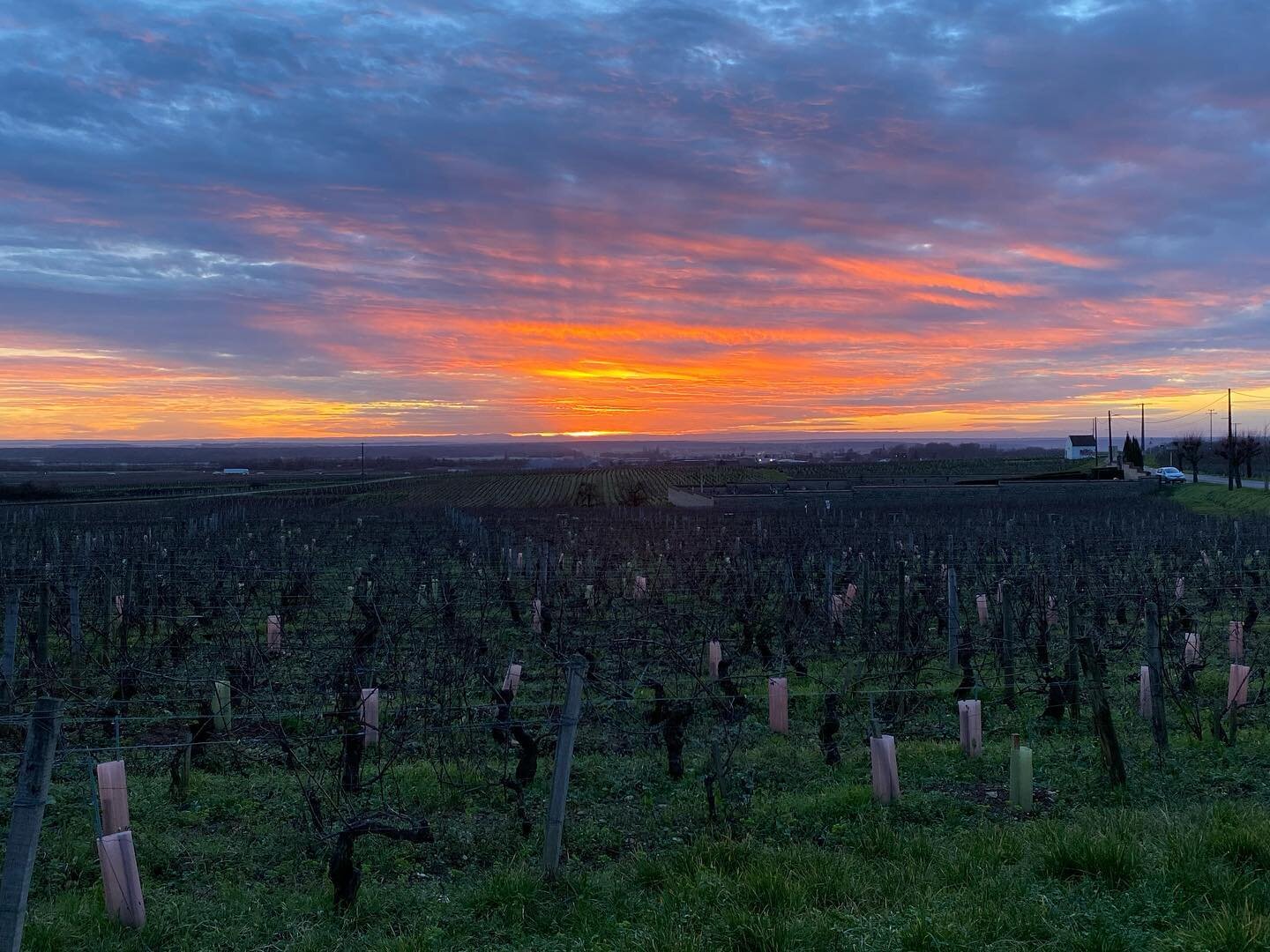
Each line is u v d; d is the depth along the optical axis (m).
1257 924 6.27
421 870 8.84
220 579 26.53
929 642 20.78
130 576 24.16
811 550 35.75
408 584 27.52
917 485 86.25
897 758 12.25
